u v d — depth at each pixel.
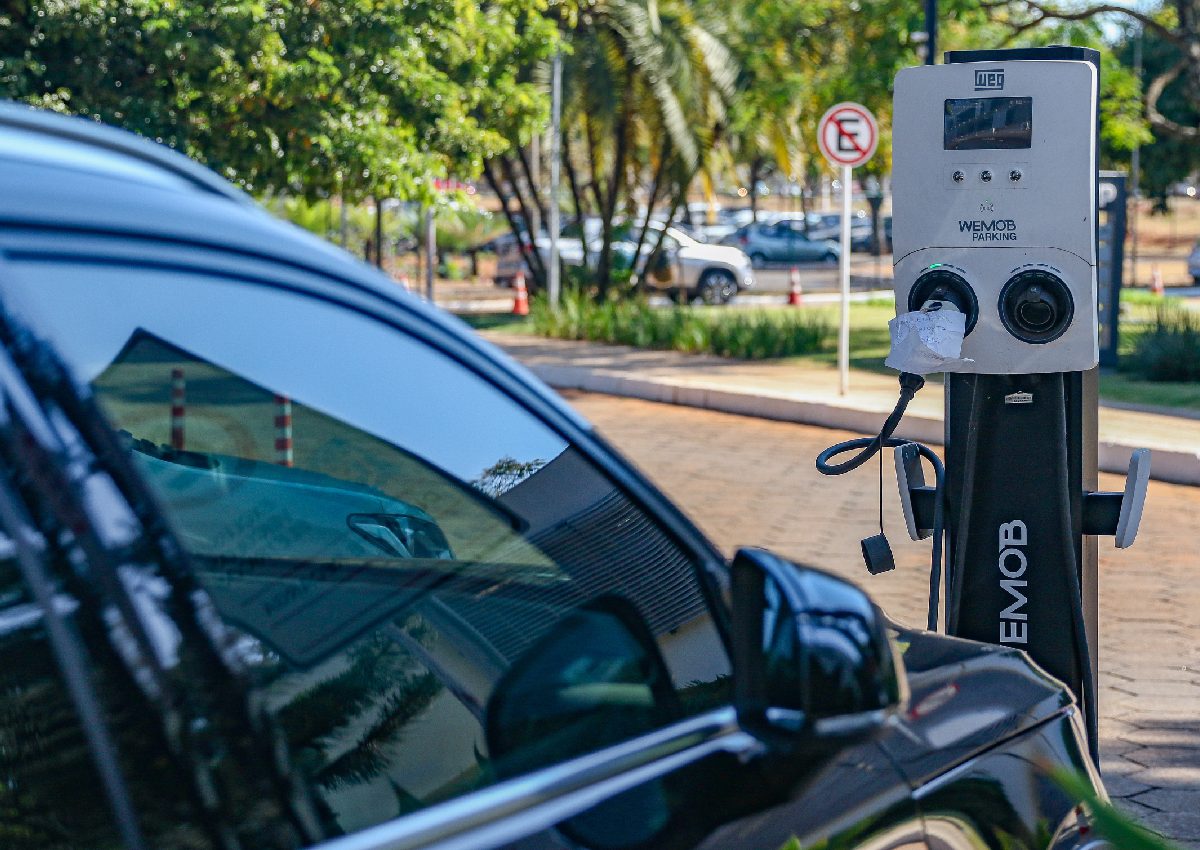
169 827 1.40
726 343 19.25
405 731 1.72
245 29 14.32
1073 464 3.81
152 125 14.80
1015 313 3.69
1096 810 1.34
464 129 16.80
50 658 1.39
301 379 1.71
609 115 24.88
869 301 30.28
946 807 1.96
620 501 1.93
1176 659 6.13
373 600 1.86
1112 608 6.96
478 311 29.53
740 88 24.47
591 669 1.77
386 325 1.79
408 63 16.00
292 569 1.90
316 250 1.75
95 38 14.35
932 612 3.78
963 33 19.06
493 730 1.73
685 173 25.59
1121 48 37.66
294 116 15.32
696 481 10.49
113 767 1.38
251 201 1.78
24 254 1.43
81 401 1.46
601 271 27.30
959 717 2.11
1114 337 16.61
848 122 13.88
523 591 1.87
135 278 1.53
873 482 10.43
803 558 8.02
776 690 1.59
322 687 1.73
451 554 1.90
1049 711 2.28
